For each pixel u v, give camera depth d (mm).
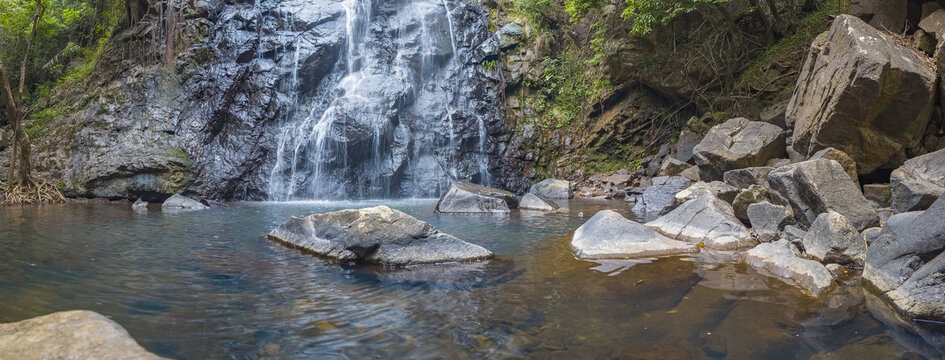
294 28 17031
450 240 5453
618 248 5707
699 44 15594
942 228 3682
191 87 15734
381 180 16797
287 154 15891
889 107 7633
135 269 4758
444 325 3199
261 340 2910
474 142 18578
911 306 3389
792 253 4867
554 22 20234
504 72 19562
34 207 11422
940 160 6203
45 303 3492
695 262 5156
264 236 7082
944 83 7695
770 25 14641
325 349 2779
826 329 3113
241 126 15773
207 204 12648
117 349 2104
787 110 10383
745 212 7074
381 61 18141
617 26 16641
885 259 4047
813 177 5988
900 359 2652
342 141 15969
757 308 3545
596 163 18266
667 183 11367
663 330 3084
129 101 15508
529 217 9633
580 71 19312
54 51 20141
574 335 2996
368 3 18422
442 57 19125
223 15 16609
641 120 17672
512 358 2650
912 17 10070
